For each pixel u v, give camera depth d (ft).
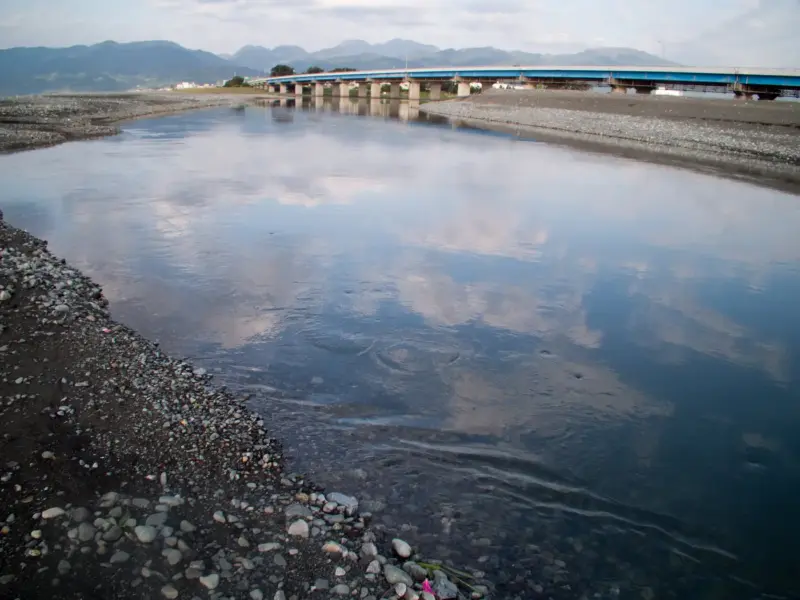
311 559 16.80
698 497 21.85
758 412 28.09
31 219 56.34
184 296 38.63
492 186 85.87
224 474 20.51
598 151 136.36
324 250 50.08
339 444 23.75
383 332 34.50
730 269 50.29
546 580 17.54
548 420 26.48
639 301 41.86
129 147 113.09
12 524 16.46
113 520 17.04
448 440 24.54
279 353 31.35
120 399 24.07
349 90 548.72
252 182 80.69
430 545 18.60
